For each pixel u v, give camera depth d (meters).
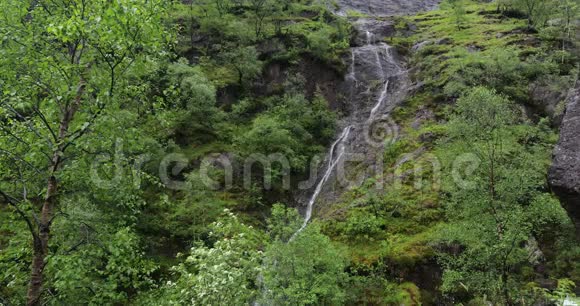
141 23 8.62
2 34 8.70
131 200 11.16
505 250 10.05
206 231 16.62
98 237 9.45
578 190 10.14
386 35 37.81
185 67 22.28
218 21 30.61
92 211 9.98
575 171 10.35
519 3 31.62
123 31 8.48
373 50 33.88
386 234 15.44
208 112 23.69
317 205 21.16
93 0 8.76
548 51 24.88
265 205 20.89
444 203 15.55
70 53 9.82
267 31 33.19
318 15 38.53
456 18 36.22
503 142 10.97
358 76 31.53
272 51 31.42
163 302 10.31
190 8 33.19
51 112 9.37
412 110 24.28
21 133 9.42
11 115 9.70
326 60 31.50
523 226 10.45
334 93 30.30
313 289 10.38
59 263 8.65
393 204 17.03
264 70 29.94
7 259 9.56
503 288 10.41
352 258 14.20
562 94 20.56
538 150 14.95
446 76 24.83
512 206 10.27
